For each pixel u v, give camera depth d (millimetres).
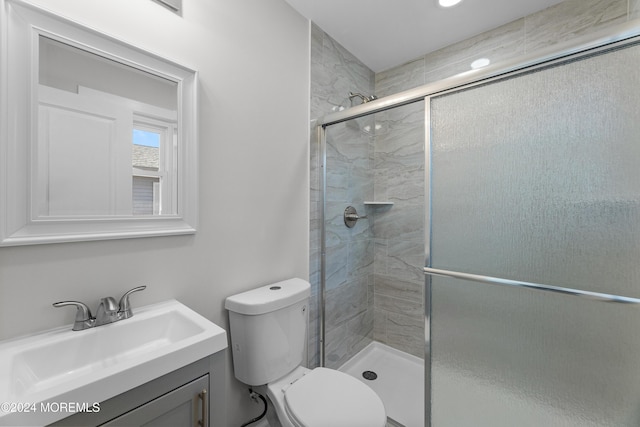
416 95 1382
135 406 678
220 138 1298
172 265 1139
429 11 1674
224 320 1327
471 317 1229
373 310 2367
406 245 2201
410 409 1696
